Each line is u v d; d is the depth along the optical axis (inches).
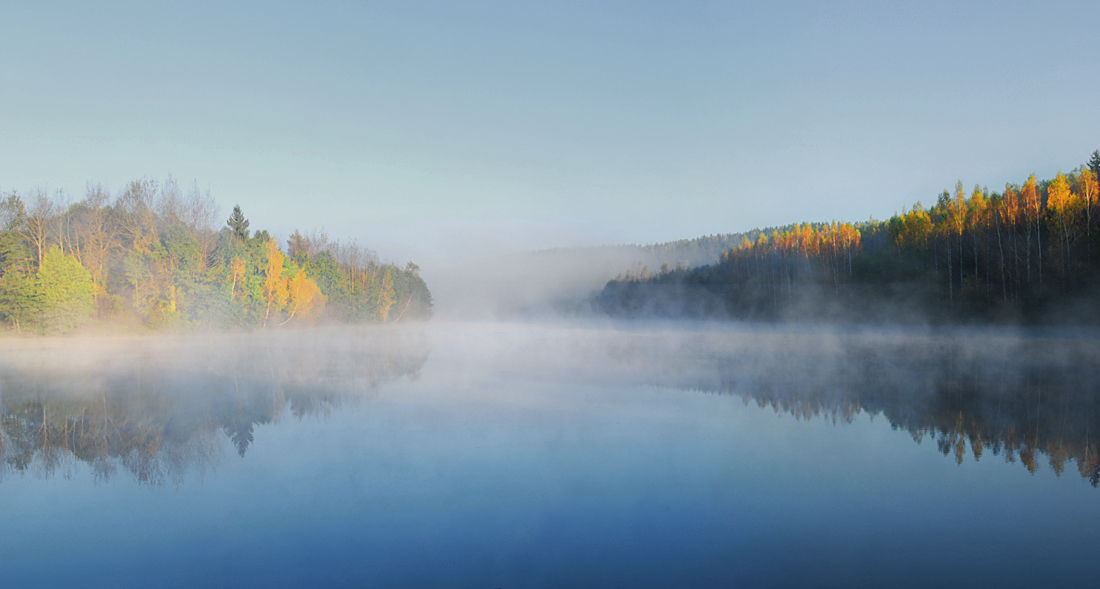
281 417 549.6
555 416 553.0
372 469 388.2
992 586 232.8
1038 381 780.6
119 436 478.9
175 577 244.7
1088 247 1535.4
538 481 363.9
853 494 339.0
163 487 355.9
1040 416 548.1
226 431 494.9
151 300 1582.2
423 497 336.5
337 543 275.9
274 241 2078.0
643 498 333.7
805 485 354.9
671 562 255.8
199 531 290.2
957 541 275.6
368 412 571.5
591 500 330.6
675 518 305.1
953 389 716.0
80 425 517.7
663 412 573.0
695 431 494.0
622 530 289.7
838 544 273.4
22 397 664.4
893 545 272.2
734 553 265.1
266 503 327.0
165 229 1646.2
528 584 236.8
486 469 387.9
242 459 412.2
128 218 1585.9
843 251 2741.1
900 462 401.4
